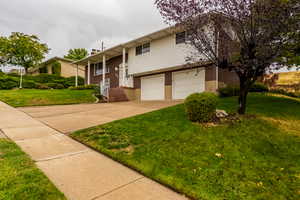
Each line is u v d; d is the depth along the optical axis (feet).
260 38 14.93
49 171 9.40
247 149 11.94
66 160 10.92
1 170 8.93
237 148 12.08
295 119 18.45
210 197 7.38
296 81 38.96
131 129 16.57
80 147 13.30
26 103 34.86
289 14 13.79
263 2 13.88
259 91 36.37
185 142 13.17
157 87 45.57
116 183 8.50
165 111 23.36
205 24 17.61
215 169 9.57
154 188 8.17
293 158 10.84
